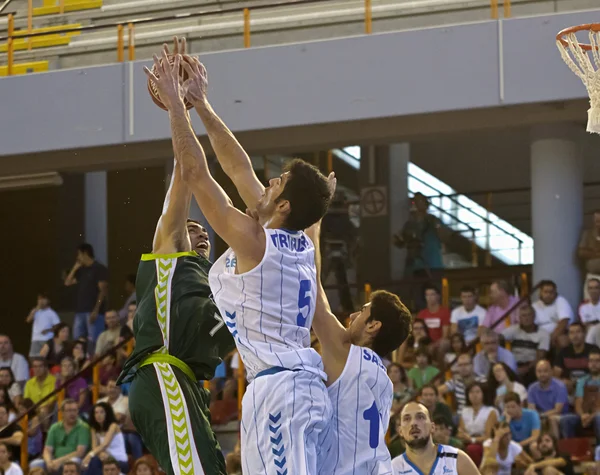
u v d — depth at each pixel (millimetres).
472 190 25094
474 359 14758
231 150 6180
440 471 9102
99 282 19109
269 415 5309
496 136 24172
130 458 14789
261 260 5363
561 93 16359
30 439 16016
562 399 13805
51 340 18406
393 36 17203
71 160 19547
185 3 20047
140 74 18203
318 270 6078
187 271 6324
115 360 16859
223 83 17859
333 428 5879
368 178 23062
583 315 15375
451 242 23375
